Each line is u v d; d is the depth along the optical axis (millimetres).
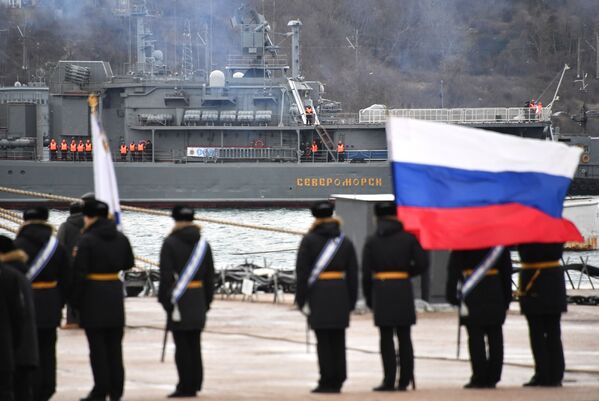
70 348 66625
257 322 75312
